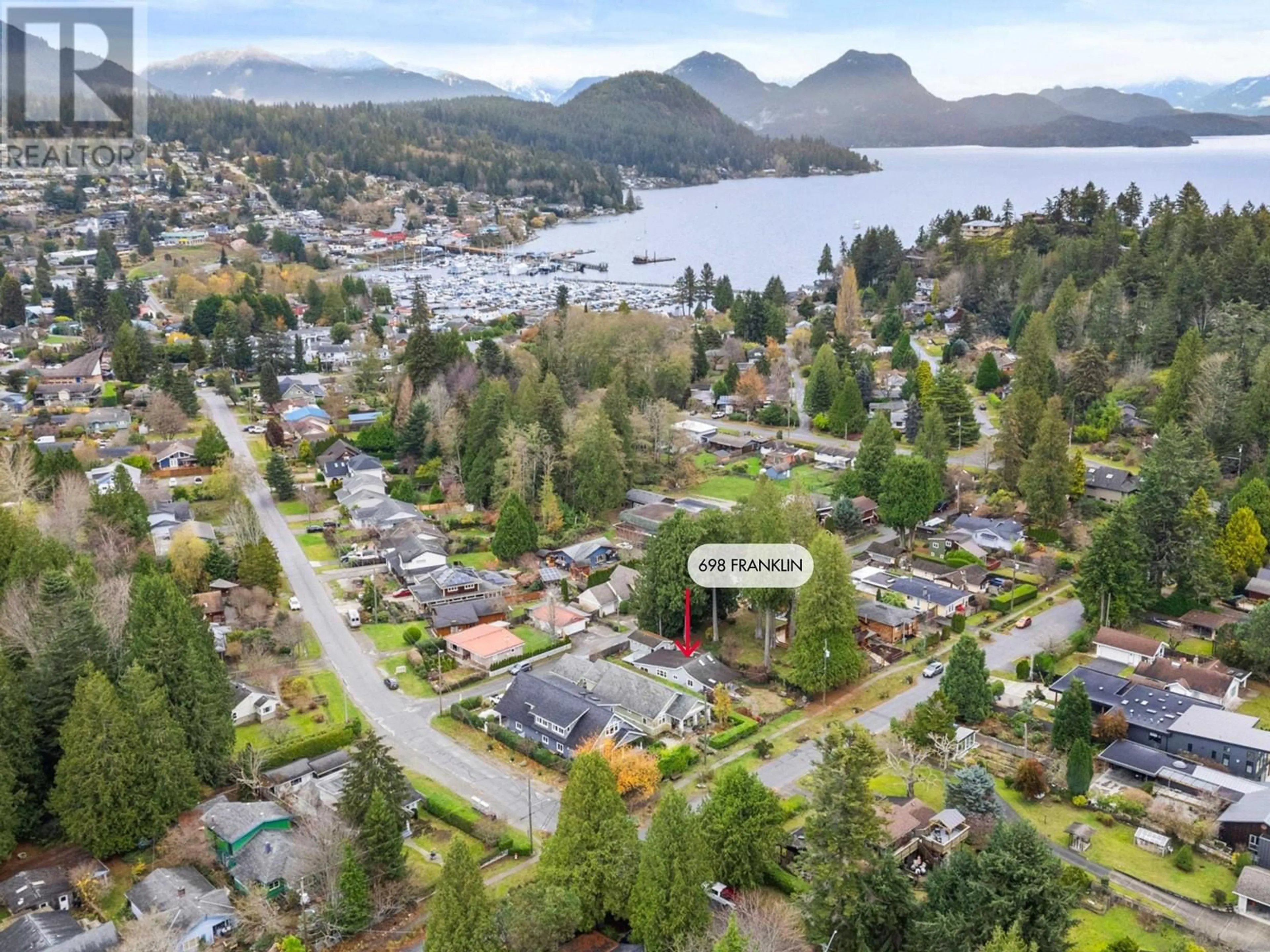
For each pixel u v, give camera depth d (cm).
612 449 13188
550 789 7550
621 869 5834
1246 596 10294
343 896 5994
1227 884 6438
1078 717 7769
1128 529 9750
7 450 12194
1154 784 7519
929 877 5759
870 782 7562
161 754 6719
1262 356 13512
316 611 10525
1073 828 6856
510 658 9506
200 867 6581
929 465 11931
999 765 7812
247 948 5919
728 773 6538
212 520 12781
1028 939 5181
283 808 6931
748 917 5762
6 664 6881
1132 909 6194
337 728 8231
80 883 6225
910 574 11206
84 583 8362
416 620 10362
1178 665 8788
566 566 11656
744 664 9481
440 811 7175
